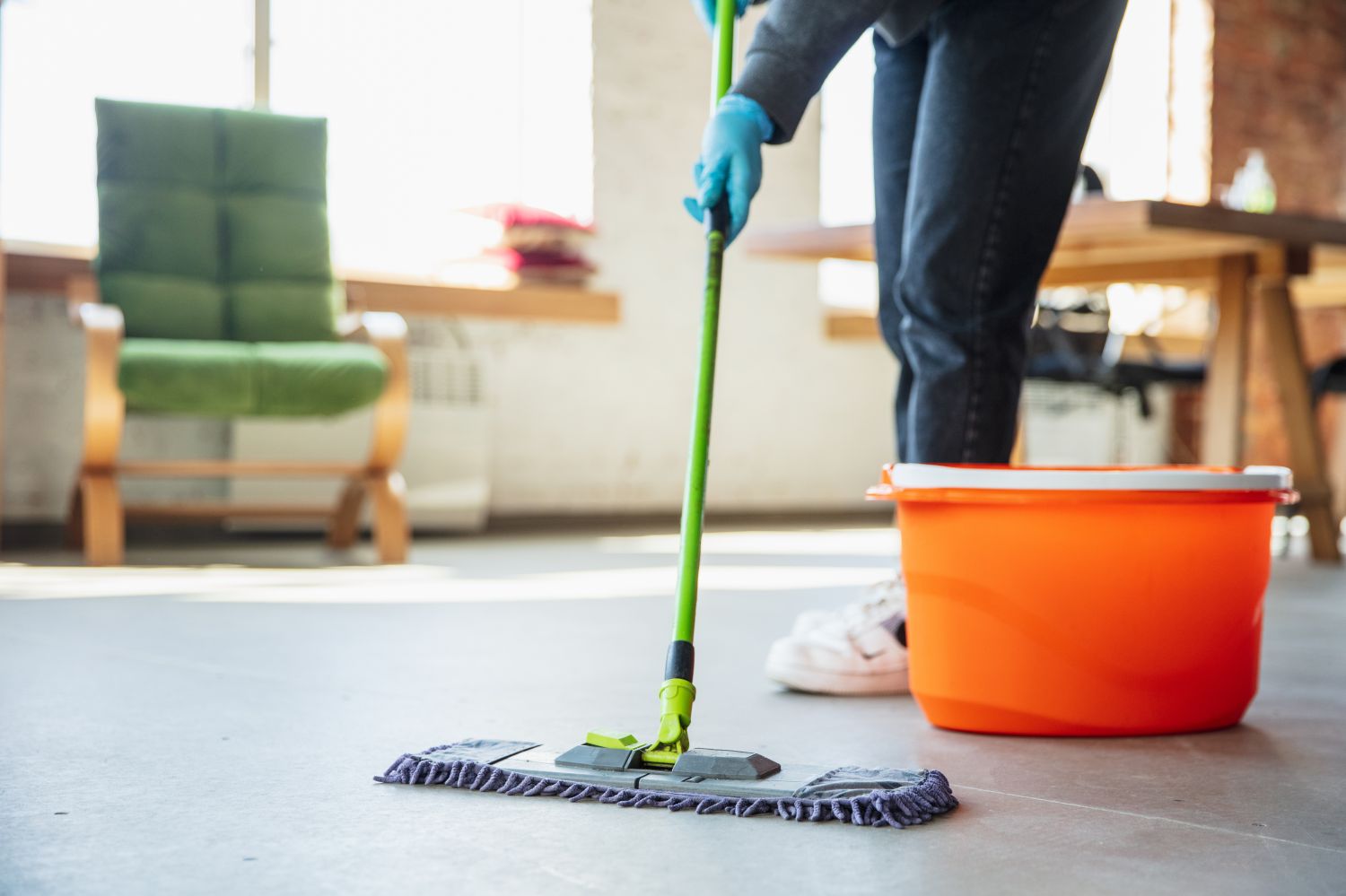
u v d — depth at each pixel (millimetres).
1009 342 1637
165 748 1242
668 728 1087
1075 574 1298
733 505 5336
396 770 1107
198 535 4273
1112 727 1315
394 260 4750
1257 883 838
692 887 826
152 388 3262
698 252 5234
